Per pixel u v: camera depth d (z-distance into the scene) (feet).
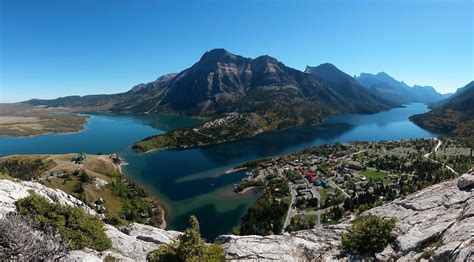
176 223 449.89
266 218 426.51
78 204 150.10
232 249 99.25
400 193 500.33
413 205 104.99
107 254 96.48
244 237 108.17
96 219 108.17
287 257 94.99
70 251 91.91
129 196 546.26
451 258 68.80
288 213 460.96
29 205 98.73
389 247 86.99
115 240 109.81
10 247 77.51
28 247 79.87
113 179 627.05
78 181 549.13
